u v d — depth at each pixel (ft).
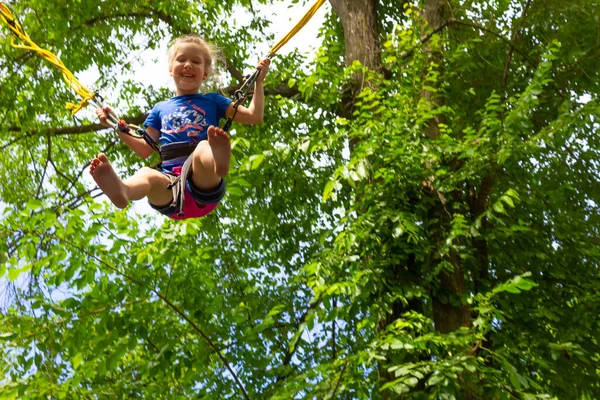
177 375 20.66
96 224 19.24
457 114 25.58
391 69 26.35
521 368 22.53
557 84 27.84
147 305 20.02
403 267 22.76
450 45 29.27
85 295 19.54
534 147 21.90
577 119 21.22
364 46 29.09
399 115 22.53
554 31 28.63
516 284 18.71
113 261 20.11
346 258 21.39
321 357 26.37
